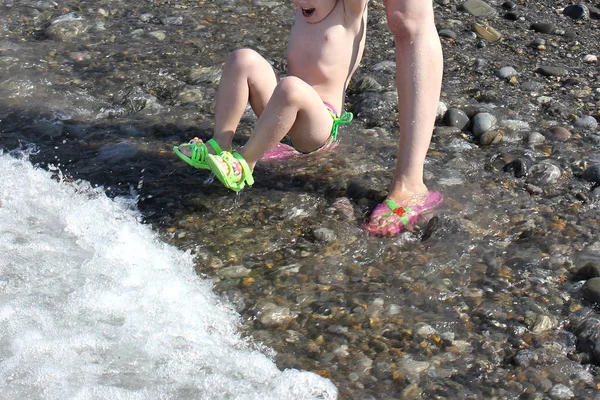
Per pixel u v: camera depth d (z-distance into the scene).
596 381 2.53
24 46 4.71
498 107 4.24
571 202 3.45
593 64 4.88
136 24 5.09
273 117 3.15
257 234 3.17
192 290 2.85
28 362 2.50
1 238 3.10
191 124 3.99
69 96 4.17
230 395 2.41
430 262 3.04
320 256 3.05
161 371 2.50
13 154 3.66
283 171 3.57
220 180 3.18
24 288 2.83
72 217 3.23
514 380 2.52
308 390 2.43
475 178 3.58
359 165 3.63
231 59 3.30
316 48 3.42
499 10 5.63
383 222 3.21
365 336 2.68
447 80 4.54
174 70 4.52
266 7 5.43
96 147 3.75
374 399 2.43
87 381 2.45
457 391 2.47
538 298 2.88
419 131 3.20
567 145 3.90
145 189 3.44
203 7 5.38
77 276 2.90
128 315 2.71
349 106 4.25
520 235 3.22
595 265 2.98
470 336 2.70
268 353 2.60
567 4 5.76
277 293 2.86
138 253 3.04
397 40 3.15
